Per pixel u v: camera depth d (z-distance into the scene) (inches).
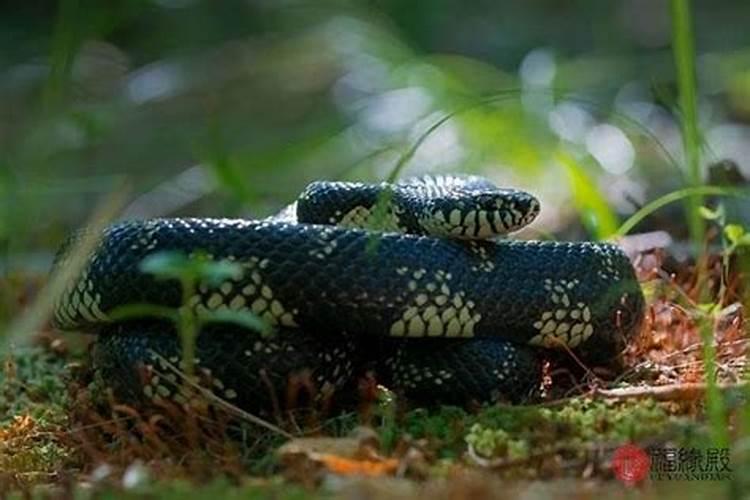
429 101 964.6
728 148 879.1
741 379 398.0
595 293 410.6
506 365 396.8
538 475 331.9
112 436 395.5
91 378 461.1
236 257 380.5
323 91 1186.0
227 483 337.7
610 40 1326.3
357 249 384.8
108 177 913.5
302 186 854.5
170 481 340.2
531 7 1537.9
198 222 388.8
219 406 377.4
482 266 398.6
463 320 393.7
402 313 387.2
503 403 387.2
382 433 356.8
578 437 350.9
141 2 1096.8
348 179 835.4
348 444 352.5
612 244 426.3
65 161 957.2
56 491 344.5
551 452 338.6
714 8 1531.7
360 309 384.5
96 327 422.9
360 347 409.4
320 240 384.2
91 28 863.7
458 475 326.6
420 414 384.5
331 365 395.9
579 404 376.2
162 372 386.9
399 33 1244.5
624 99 1077.8
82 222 818.8
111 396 397.1
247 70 1257.4
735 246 454.9
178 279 382.3
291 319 384.8
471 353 396.2
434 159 864.9
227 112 1151.6
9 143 979.3
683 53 454.3
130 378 394.0
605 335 415.2
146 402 391.5
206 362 383.2
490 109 874.8
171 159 1011.3
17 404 455.8
